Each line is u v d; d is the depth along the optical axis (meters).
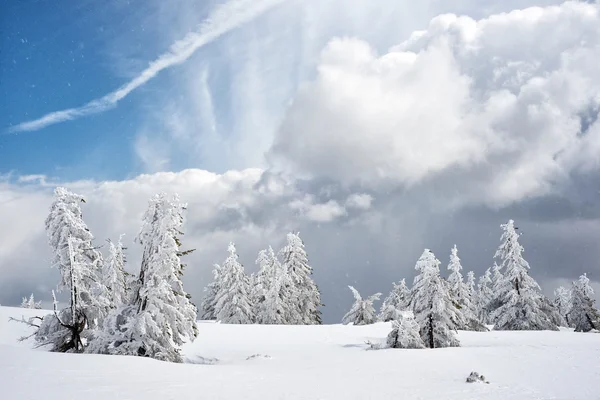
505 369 15.55
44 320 21.77
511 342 26.41
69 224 23.58
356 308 50.19
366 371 15.62
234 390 10.84
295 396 10.45
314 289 58.16
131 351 18.78
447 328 27.95
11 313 29.98
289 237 59.06
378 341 29.22
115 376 11.66
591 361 17.28
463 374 14.65
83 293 23.11
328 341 29.78
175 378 12.16
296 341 29.67
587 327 45.28
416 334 26.08
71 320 22.27
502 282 45.91
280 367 17.28
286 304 52.88
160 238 20.36
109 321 19.66
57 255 23.00
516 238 45.53
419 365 17.12
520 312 44.28
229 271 52.47
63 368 12.14
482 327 44.94
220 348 26.66
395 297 54.62
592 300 45.88
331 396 10.63
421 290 28.98
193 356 23.53
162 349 19.05
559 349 21.41
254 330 34.22
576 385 12.41
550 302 46.03
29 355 13.66
